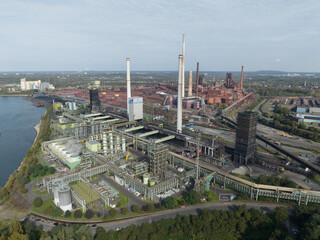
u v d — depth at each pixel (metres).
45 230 146.88
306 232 127.19
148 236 138.50
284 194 173.38
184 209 167.88
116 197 182.38
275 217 150.88
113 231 141.62
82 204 164.75
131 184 195.62
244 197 179.12
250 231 145.88
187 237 142.62
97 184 193.62
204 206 171.50
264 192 178.38
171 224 150.50
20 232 130.38
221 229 146.88
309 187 195.50
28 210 169.50
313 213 143.50
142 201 179.12
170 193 191.25
